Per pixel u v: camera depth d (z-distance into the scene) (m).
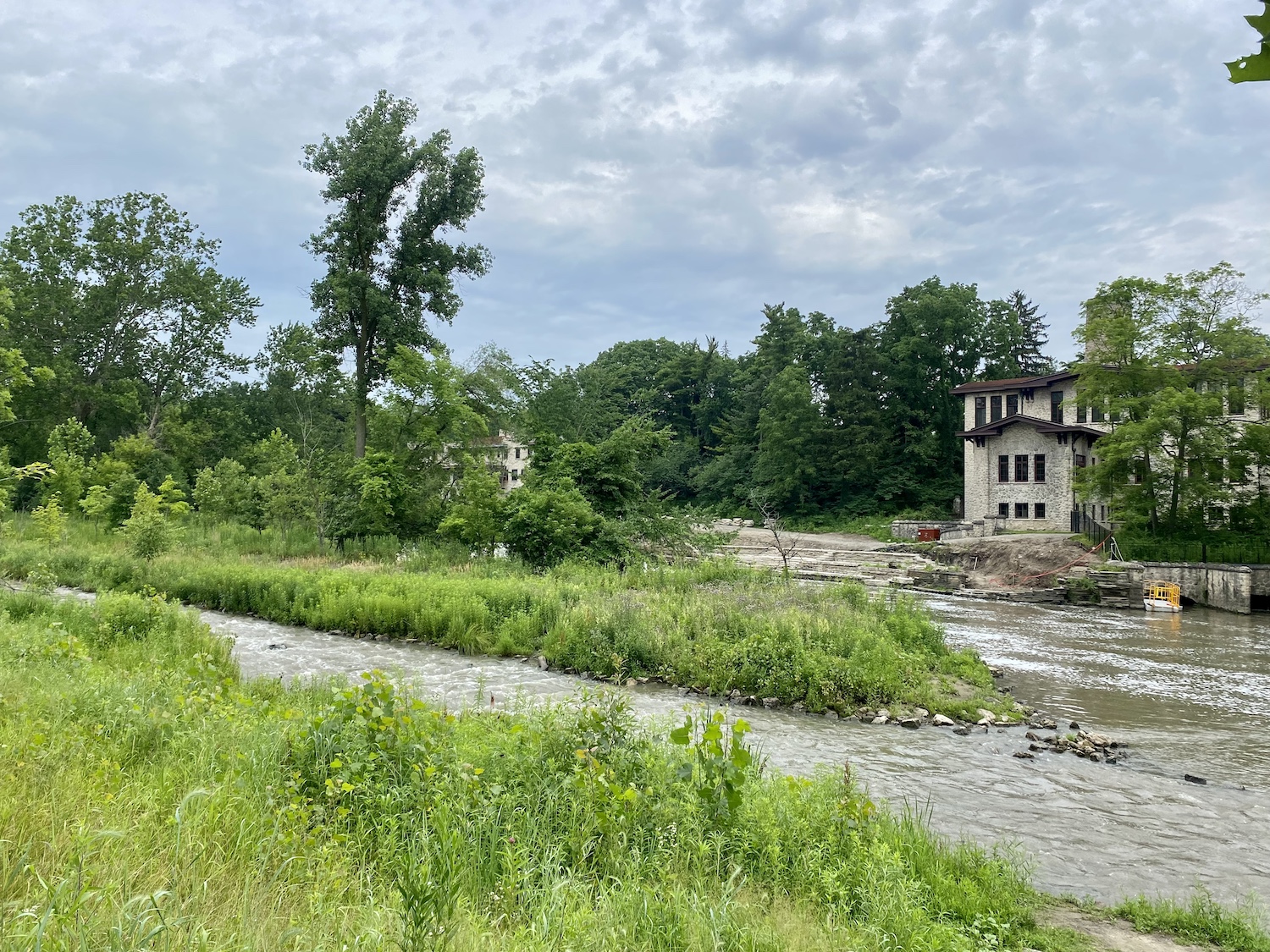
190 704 7.37
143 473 45.09
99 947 2.99
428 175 39.09
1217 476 34.38
